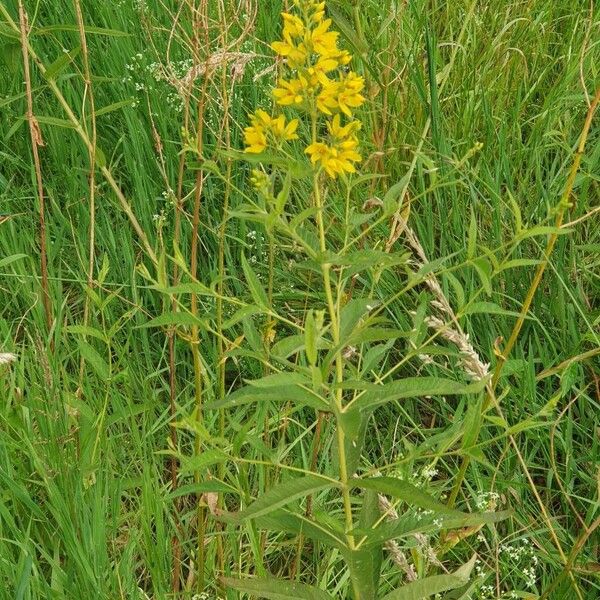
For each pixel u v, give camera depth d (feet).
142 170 11.02
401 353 9.68
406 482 5.69
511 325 9.83
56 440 7.75
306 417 9.24
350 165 5.48
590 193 11.20
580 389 9.21
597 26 13.16
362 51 8.87
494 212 10.24
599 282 10.34
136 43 12.48
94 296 7.68
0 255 10.33
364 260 5.64
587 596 7.67
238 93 11.77
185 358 9.78
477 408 5.91
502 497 8.38
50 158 11.87
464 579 6.27
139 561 8.22
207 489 6.55
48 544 7.84
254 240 10.99
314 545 8.16
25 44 7.39
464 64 12.58
